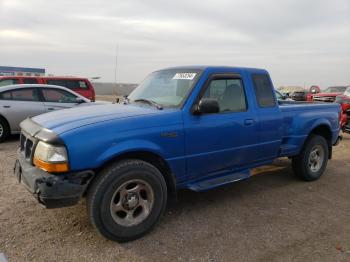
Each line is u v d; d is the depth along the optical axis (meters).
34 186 3.24
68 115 3.79
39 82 15.54
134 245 3.50
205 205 4.62
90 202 3.34
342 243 3.64
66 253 3.29
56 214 4.14
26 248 3.35
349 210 4.59
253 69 4.87
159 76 4.81
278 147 5.15
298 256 3.35
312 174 5.83
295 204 4.76
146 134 3.60
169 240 3.61
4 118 8.85
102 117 3.60
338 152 8.53
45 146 3.25
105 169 3.41
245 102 4.65
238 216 4.28
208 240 3.63
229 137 4.38
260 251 3.43
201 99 4.11
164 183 3.81
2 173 5.82
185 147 3.95
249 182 5.75
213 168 4.35
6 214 4.12
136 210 3.68
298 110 5.64
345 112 9.94
